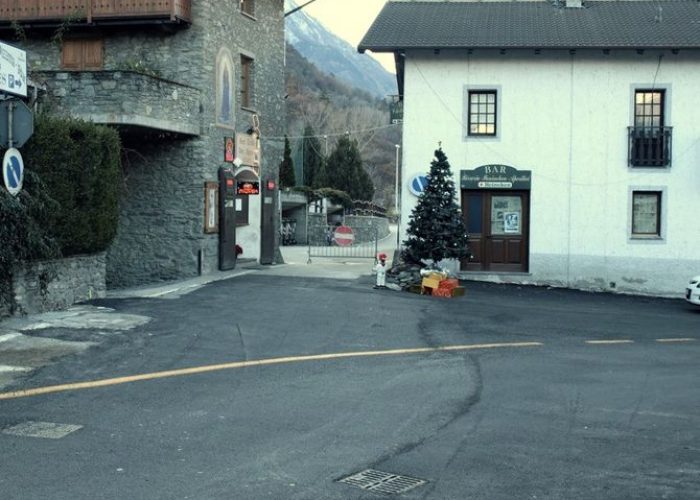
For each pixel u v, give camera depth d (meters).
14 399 8.35
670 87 22.27
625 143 22.38
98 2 19.23
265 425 7.52
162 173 19.91
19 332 11.88
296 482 5.95
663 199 22.33
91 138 14.67
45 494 5.61
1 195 11.95
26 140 12.12
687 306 20.02
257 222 23.69
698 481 6.12
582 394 9.16
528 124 22.47
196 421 7.61
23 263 13.02
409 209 22.59
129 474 6.07
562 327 14.82
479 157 22.53
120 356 10.59
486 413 8.16
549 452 6.83
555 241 22.55
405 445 6.96
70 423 7.48
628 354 12.12
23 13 19.66
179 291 16.88
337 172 61.50
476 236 22.84
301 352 11.35
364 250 34.16
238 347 11.52
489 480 6.07
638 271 22.42
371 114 87.00
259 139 23.05
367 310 15.37
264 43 23.53
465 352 11.80
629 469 6.39
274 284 18.50
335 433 7.30
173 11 18.81
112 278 20.14
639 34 22.41
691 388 9.61
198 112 19.58
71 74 17.11
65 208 14.05
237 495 5.65
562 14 24.41
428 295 18.48
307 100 82.25
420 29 23.11
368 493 5.74
